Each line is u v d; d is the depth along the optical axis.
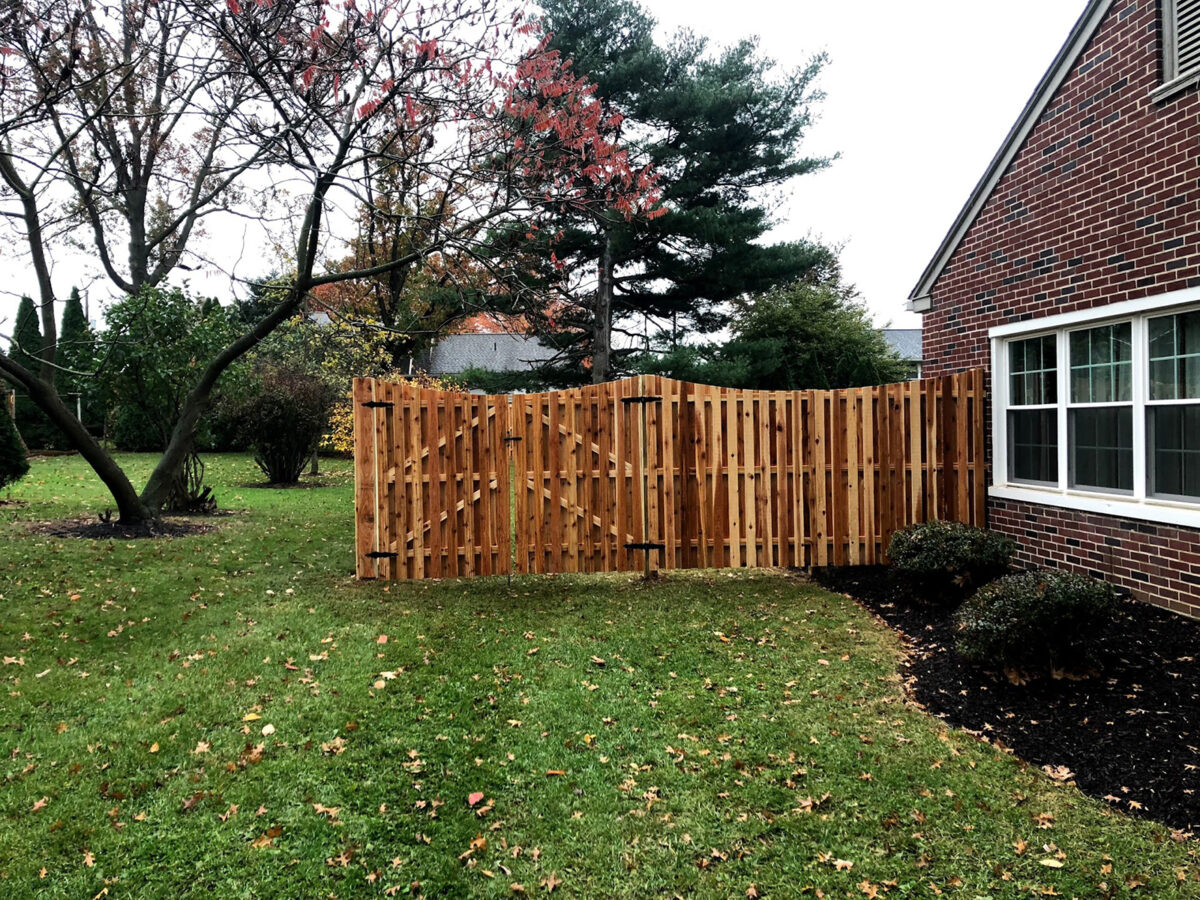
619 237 14.21
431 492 7.00
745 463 7.23
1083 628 4.23
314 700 4.22
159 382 10.24
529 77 7.02
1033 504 6.68
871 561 7.29
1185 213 5.02
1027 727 3.85
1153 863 2.75
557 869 2.81
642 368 15.25
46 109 6.78
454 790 3.34
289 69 6.39
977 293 7.44
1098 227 5.81
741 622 5.93
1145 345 5.49
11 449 11.66
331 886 2.68
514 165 7.27
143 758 3.51
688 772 3.52
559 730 3.96
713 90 13.61
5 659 4.66
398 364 24.56
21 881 2.63
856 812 3.16
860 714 4.14
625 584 7.32
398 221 8.34
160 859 2.78
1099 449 6.02
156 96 10.98
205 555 7.85
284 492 14.39
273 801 3.19
